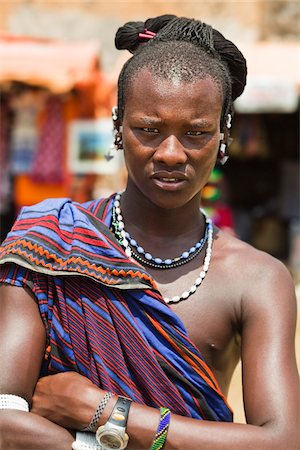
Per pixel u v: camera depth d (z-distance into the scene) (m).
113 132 2.37
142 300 2.11
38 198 8.68
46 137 8.54
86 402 2.03
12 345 2.08
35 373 2.10
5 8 11.20
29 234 2.14
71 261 2.10
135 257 2.27
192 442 1.98
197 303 2.20
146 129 2.09
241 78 2.36
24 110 8.56
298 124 10.96
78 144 8.46
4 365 2.06
